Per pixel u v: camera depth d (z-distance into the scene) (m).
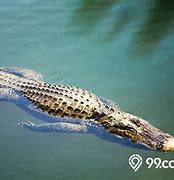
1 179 5.96
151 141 6.24
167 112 6.65
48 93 6.65
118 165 6.10
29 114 6.66
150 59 7.52
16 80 6.91
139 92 6.95
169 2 8.84
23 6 8.49
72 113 6.53
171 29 8.16
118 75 7.22
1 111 6.69
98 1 8.84
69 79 7.13
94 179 5.96
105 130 6.43
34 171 6.04
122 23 8.27
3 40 7.76
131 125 6.32
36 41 7.78
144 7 8.73
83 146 6.30
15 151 6.23
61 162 6.12
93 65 7.38
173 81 7.14
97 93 6.92
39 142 6.33
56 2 8.66
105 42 7.83
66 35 7.94
